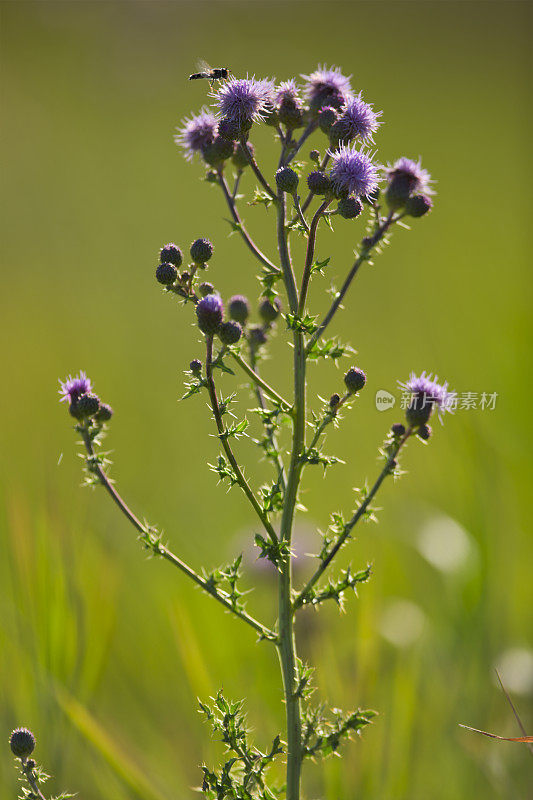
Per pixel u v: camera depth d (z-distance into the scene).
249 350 4.67
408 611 7.05
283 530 3.79
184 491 9.46
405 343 11.99
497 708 6.10
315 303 13.91
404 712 5.54
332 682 5.76
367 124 4.09
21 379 12.11
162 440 10.53
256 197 3.92
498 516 7.01
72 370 12.45
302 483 9.52
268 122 4.26
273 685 6.41
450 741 5.86
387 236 4.07
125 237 17.45
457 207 19.45
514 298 11.38
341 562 7.78
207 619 6.95
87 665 5.73
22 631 5.56
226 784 3.72
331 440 10.17
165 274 3.89
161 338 13.59
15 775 5.32
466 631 6.35
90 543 6.77
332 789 5.05
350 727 3.78
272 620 7.12
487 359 9.04
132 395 11.65
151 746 5.97
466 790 5.66
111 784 5.33
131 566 7.72
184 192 19.69
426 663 6.21
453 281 14.49
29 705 5.48
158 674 6.62
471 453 7.16
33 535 5.82
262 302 4.70
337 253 15.95
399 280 14.86
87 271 16.33
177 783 5.54
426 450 9.46
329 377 11.48
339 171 3.82
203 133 4.50
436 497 8.17
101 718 5.84
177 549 8.08
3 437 10.20
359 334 12.71
